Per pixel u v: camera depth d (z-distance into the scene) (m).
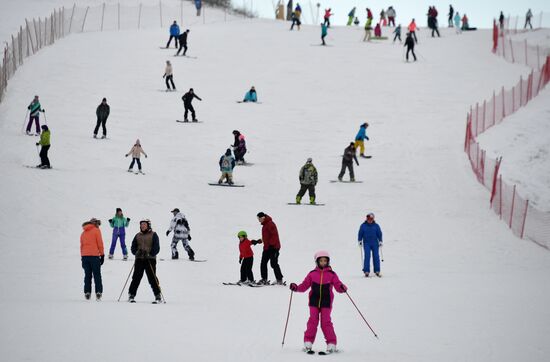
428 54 174.62
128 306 38.06
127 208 73.94
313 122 121.44
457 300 41.44
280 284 48.75
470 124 105.88
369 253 52.62
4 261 54.97
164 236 66.94
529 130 111.44
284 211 78.06
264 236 48.94
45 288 44.69
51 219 67.75
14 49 130.62
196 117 120.00
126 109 120.00
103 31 185.88
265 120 121.12
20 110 110.88
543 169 99.12
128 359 25.53
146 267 39.66
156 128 111.94
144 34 184.38
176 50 166.12
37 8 187.12
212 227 71.00
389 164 100.31
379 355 27.75
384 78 151.50
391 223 75.38
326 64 161.88
